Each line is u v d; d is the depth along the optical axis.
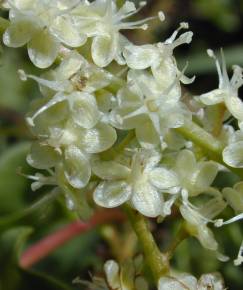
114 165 0.05
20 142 0.09
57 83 0.05
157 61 0.05
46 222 0.08
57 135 0.05
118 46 0.05
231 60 0.10
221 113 0.05
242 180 0.05
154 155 0.05
